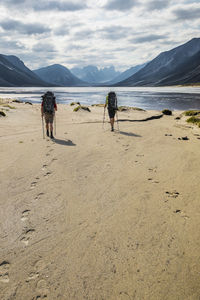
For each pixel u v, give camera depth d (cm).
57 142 860
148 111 2505
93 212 368
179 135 991
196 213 354
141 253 271
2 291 223
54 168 575
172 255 266
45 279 238
